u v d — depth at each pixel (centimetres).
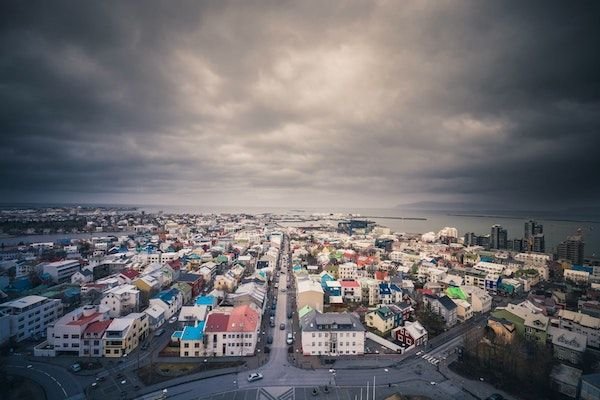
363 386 11025
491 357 12175
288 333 15438
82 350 12812
